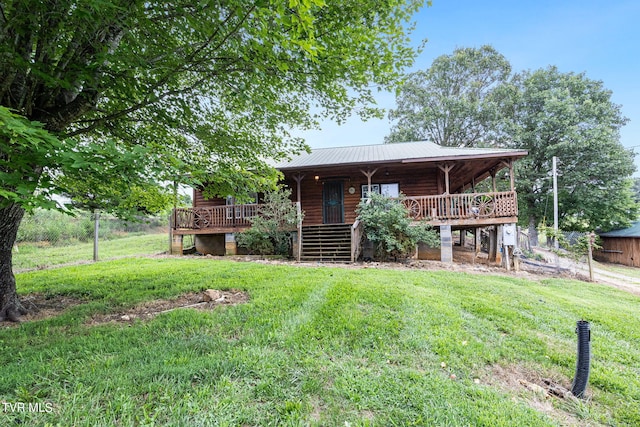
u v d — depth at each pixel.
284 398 1.99
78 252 12.07
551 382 2.54
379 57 3.73
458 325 3.40
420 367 2.52
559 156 17.86
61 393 1.91
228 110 4.93
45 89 3.31
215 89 4.49
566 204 18.31
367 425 1.78
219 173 4.45
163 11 2.92
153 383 2.03
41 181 2.20
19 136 2.09
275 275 5.95
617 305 5.09
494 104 21.47
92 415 1.70
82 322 3.47
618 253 16.23
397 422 1.83
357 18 3.47
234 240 10.62
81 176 2.79
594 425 2.05
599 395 2.38
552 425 1.91
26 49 2.88
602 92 19.27
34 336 3.00
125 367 2.27
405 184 12.02
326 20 3.29
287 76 3.81
